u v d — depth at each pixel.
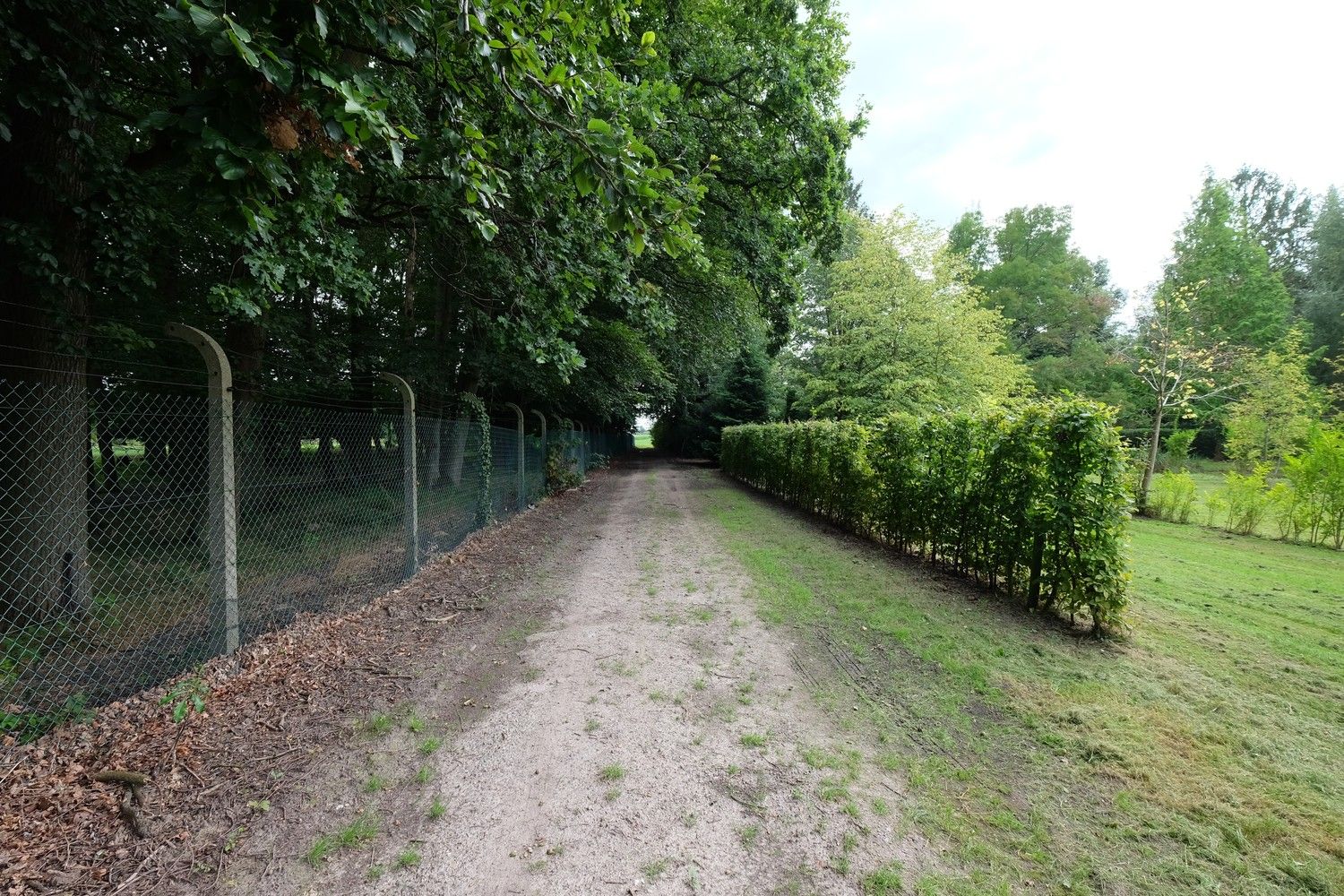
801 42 10.57
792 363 29.34
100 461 4.52
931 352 17.92
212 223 6.06
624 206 2.37
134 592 4.12
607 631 4.32
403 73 4.14
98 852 1.96
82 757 2.48
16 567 3.61
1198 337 14.45
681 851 2.02
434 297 12.45
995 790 2.38
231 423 3.50
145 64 4.62
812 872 1.92
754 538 8.12
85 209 3.83
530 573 6.11
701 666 3.66
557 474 13.80
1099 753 2.66
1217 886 1.87
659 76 8.12
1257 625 4.55
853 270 19.23
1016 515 4.94
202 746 2.64
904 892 1.83
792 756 2.63
